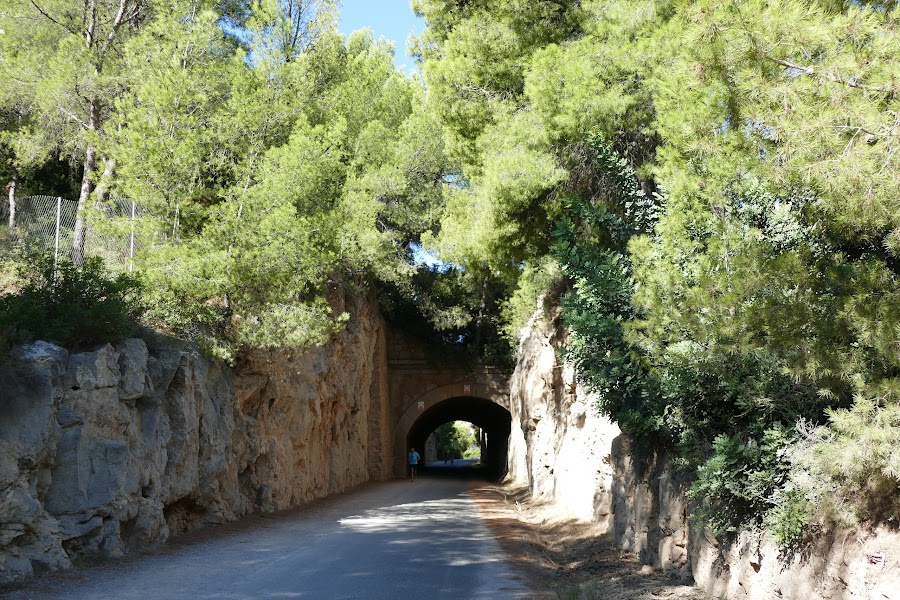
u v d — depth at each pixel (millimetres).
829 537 6785
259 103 18078
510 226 16922
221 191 16562
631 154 15438
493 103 17922
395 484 33562
